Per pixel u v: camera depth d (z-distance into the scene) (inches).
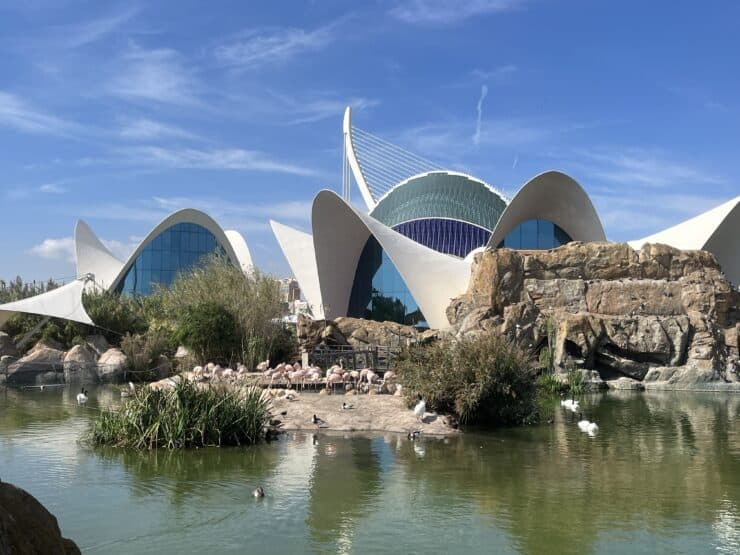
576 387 1115.9
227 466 543.2
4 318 1368.1
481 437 687.1
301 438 671.8
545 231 1834.4
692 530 393.1
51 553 204.2
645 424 785.6
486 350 778.2
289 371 997.8
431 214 2236.7
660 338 1256.8
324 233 1782.7
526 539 377.1
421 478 511.2
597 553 356.2
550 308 1314.0
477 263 1382.9
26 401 935.0
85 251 2498.8
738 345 1273.4
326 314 1800.0
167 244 2433.6
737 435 709.3
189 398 640.4
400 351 956.6
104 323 1455.5
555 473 529.3
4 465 540.1
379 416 738.8
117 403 895.7
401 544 368.5
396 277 1750.7
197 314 1230.9
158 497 453.1
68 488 473.4
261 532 386.3
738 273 1752.0
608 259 1348.4
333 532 386.3
